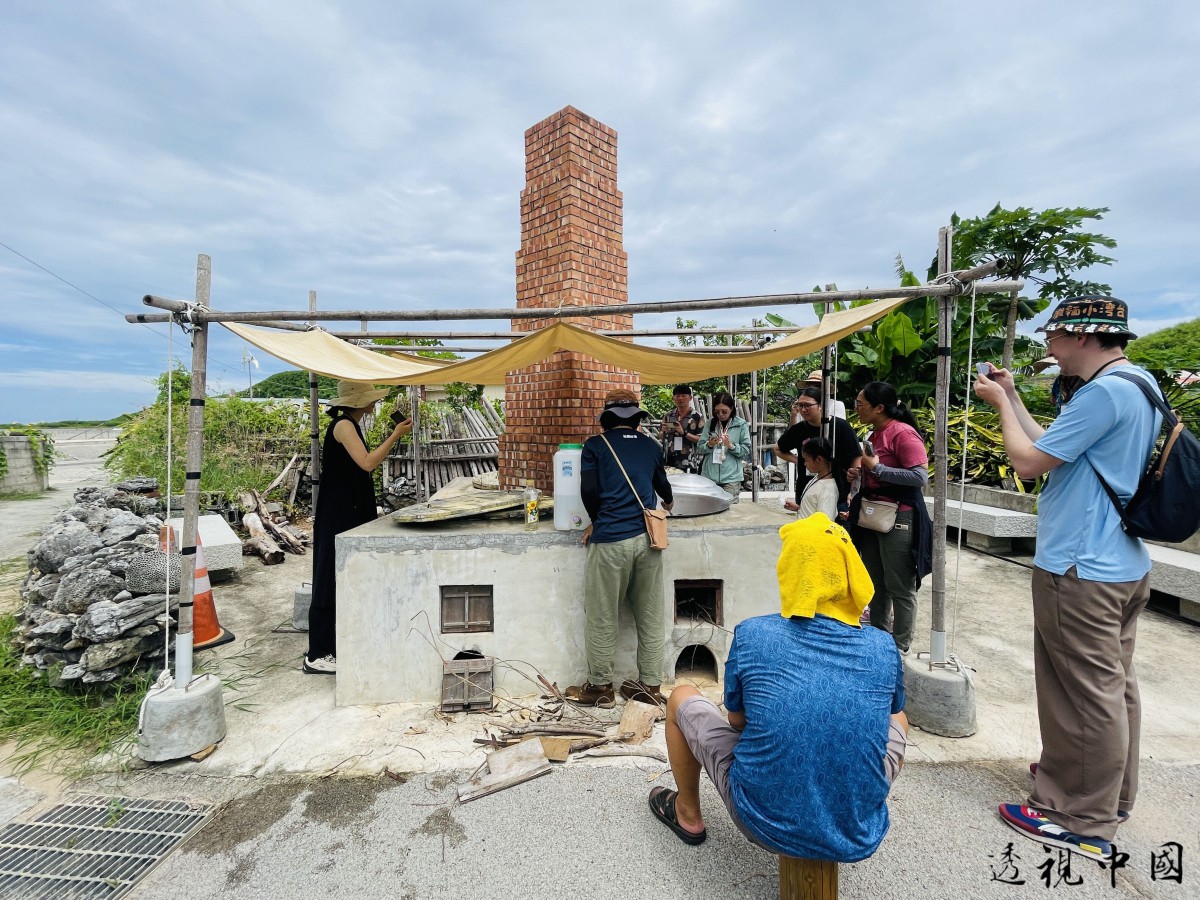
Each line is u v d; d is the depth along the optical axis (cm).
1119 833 238
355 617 342
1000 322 1026
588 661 338
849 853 173
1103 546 223
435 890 211
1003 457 781
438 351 552
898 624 364
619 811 253
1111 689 224
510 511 401
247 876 218
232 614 514
